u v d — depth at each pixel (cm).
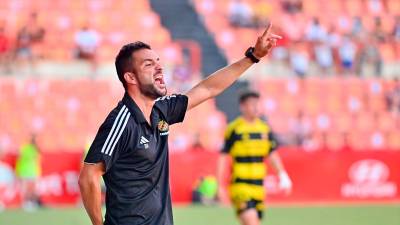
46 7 6819
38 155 4944
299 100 6388
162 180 1342
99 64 6425
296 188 5072
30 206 4875
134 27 6850
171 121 1384
